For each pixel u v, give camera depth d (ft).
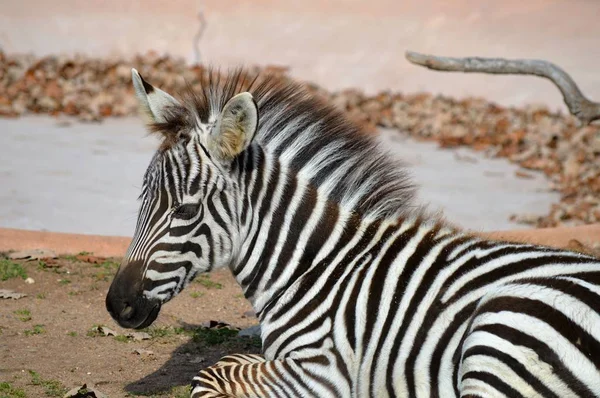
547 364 31.01
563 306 31.53
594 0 174.70
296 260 38.11
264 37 160.25
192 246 37.58
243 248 38.78
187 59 149.48
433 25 165.17
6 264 62.54
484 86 142.61
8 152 100.83
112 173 95.14
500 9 171.32
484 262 34.83
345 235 37.93
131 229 78.23
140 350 50.42
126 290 37.37
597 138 111.96
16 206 82.43
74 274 63.10
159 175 37.70
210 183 37.42
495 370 31.19
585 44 155.33
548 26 163.94
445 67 60.29
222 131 36.78
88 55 148.97
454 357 33.55
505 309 31.94
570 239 66.33
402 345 34.78
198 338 53.11
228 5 171.53
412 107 128.47
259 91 39.81
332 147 39.19
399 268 36.22
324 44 158.30
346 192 38.68
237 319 57.57
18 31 157.28
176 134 38.17
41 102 122.83
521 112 128.16
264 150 38.91
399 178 39.27
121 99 127.13
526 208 88.12
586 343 31.07
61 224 78.28
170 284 37.58
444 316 34.24
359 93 134.72
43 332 52.34
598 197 91.35
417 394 34.40
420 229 37.35
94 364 48.19
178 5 171.22
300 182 38.78
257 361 38.55
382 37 160.45
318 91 134.00
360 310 36.09
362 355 35.76
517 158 108.27
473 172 102.42
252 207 38.47
